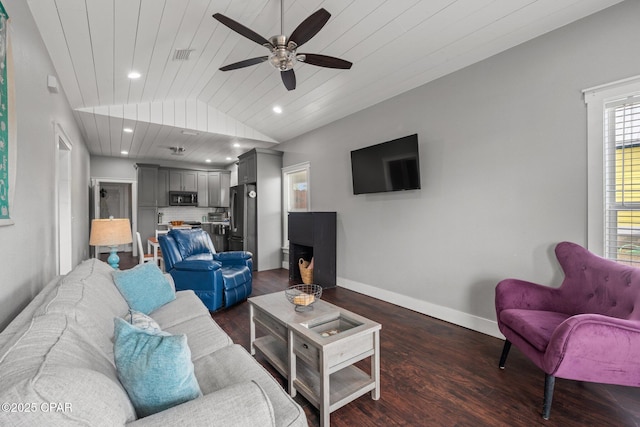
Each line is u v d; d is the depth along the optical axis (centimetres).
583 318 155
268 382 124
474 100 286
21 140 178
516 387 196
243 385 94
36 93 213
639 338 153
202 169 812
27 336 93
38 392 63
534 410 174
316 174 498
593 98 215
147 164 725
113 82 337
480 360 231
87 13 216
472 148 288
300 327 183
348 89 362
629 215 208
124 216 902
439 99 316
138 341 99
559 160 232
